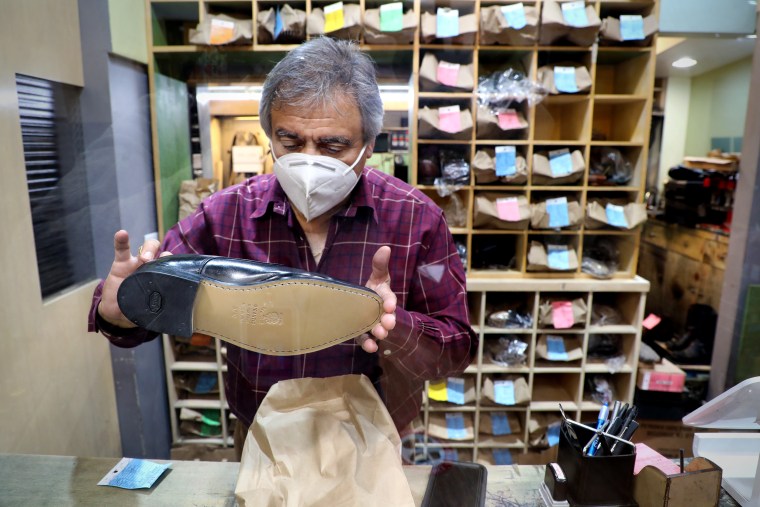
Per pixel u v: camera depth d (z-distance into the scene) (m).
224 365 1.57
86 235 1.33
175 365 1.61
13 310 1.03
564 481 0.70
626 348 1.78
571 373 1.81
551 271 1.88
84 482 0.74
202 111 1.55
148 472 0.77
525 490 0.74
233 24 1.48
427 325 0.75
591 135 1.79
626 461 0.66
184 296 0.55
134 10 1.47
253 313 0.56
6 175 1.04
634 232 1.82
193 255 0.61
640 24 1.60
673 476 0.63
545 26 1.57
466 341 0.82
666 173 1.77
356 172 0.73
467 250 1.88
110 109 1.38
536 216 1.80
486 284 1.83
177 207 1.62
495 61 1.77
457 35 1.56
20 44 1.11
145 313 0.57
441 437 1.53
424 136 1.67
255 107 1.53
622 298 1.90
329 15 1.47
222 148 1.58
